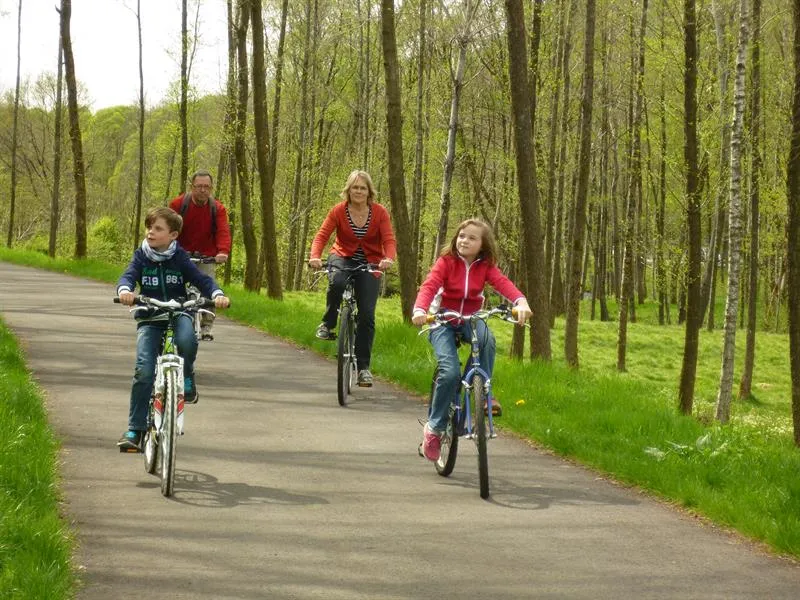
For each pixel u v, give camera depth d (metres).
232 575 4.68
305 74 41.19
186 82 31.16
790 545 5.41
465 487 6.55
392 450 7.54
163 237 6.50
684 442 7.95
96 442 7.29
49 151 60.31
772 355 35.62
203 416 8.41
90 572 4.66
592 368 30.08
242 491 6.20
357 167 46.75
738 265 18.69
